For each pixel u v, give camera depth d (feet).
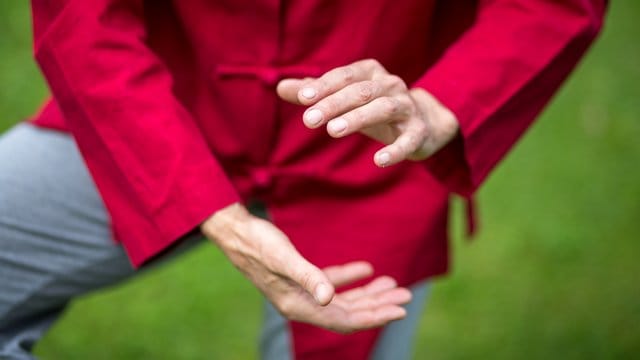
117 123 3.86
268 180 4.34
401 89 3.75
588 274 7.68
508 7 4.04
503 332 7.04
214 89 4.25
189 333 6.88
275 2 4.01
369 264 4.24
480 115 3.94
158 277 7.41
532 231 8.15
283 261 3.69
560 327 7.09
